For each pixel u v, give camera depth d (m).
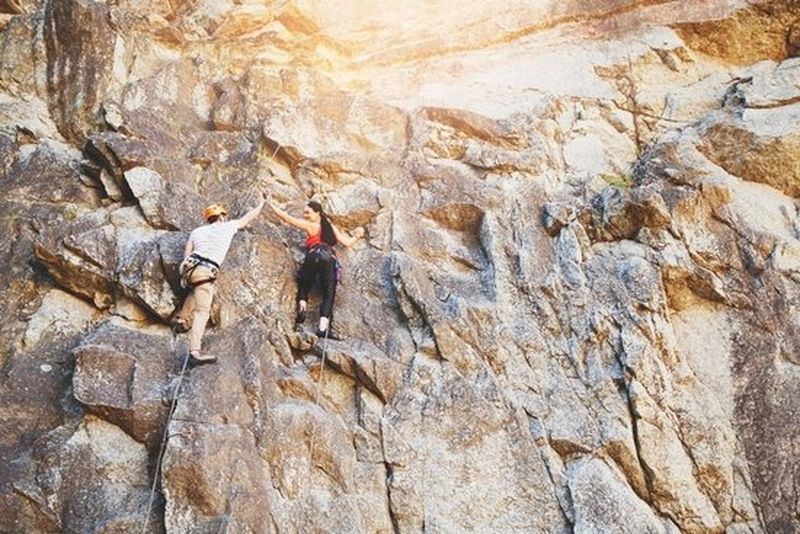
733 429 8.23
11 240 8.82
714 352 8.72
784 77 10.52
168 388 7.39
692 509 7.67
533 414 8.09
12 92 10.29
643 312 8.64
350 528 7.19
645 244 9.20
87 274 8.27
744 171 10.09
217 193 9.52
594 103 11.08
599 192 9.97
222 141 10.02
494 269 9.05
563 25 12.12
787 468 7.96
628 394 8.14
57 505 6.86
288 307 8.55
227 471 6.84
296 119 10.20
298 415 7.49
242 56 11.63
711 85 11.16
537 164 10.12
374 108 10.67
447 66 11.91
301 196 9.70
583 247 9.23
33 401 7.62
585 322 8.63
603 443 7.87
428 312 8.43
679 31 11.56
